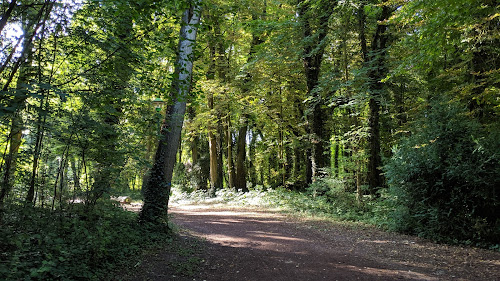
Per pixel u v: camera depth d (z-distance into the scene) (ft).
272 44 53.52
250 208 54.03
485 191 25.85
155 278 15.99
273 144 84.17
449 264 20.01
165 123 26.94
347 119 67.87
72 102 20.75
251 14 58.70
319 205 46.68
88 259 15.42
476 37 26.48
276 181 85.92
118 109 22.00
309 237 28.99
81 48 17.93
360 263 19.94
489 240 25.21
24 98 12.81
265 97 64.69
